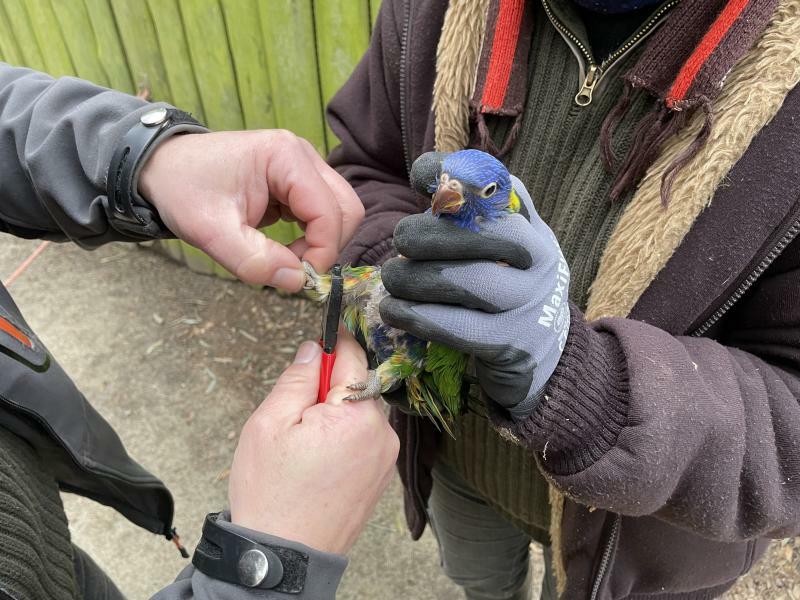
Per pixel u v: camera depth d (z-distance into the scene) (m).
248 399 1.06
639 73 0.35
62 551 0.36
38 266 1.31
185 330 1.17
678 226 0.35
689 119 0.35
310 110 1.00
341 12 0.86
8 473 0.33
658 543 0.44
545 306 0.32
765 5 0.31
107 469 0.44
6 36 1.26
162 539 0.90
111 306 1.22
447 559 0.67
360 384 0.36
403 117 0.49
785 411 0.34
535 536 0.57
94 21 1.09
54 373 0.39
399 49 0.47
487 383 0.34
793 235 0.34
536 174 0.43
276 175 0.37
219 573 0.28
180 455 0.99
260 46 0.96
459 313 0.32
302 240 0.42
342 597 0.84
